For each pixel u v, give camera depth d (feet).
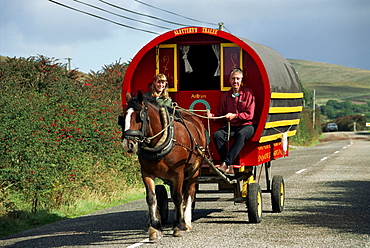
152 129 25.54
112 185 48.62
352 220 31.71
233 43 32.60
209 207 40.06
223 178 30.04
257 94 32.14
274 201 35.63
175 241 26.17
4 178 35.06
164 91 30.96
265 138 32.32
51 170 38.75
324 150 128.16
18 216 36.11
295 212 35.68
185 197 29.25
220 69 32.83
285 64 37.73
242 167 32.17
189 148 27.50
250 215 31.09
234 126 31.50
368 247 24.08
